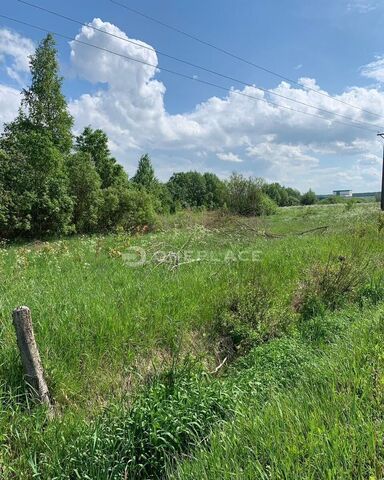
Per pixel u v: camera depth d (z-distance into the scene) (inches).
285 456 101.0
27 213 768.3
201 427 128.5
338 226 634.2
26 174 773.9
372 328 195.0
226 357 201.5
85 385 158.9
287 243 462.3
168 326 202.2
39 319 180.2
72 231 855.7
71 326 179.6
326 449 100.2
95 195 900.0
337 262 321.7
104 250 409.7
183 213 1003.9
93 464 115.1
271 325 225.3
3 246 621.6
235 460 105.0
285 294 269.4
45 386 143.4
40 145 805.2
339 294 276.2
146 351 185.5
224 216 799.1
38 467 118.0
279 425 116.0
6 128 927.0
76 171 893.2
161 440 123.1
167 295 235.0
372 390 129.9
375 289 283.6
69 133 1082.7
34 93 1027.9
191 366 164.6
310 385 145.3
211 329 216.7
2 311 180.9
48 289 229.8
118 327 186.9
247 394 149.3
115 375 168.6
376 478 93.6
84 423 133.4
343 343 183.8
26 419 130.9
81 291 230.1
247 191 1275.8
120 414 133.7
